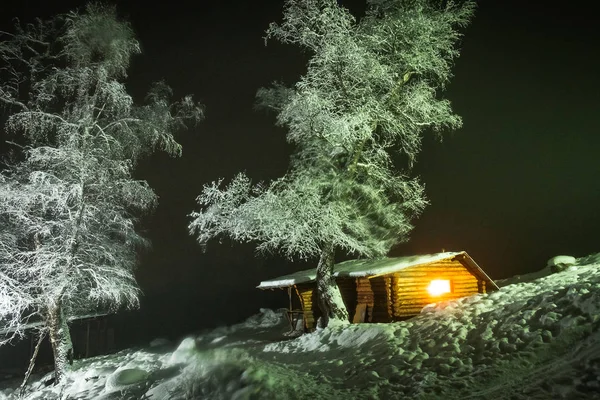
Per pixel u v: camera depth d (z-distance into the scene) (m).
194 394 10.75
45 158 19.23
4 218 20.47
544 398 7.99
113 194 20.94
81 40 19.92
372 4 18.50
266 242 17.86
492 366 9.65
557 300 11.23
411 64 18.27
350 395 9.98
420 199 19.94
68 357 19.97
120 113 21.11
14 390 20.66
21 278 19.53
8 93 19.69
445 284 21.14
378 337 14.12
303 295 23.44
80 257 20.44
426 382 9.69
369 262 23.73
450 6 18.39
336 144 18.20
